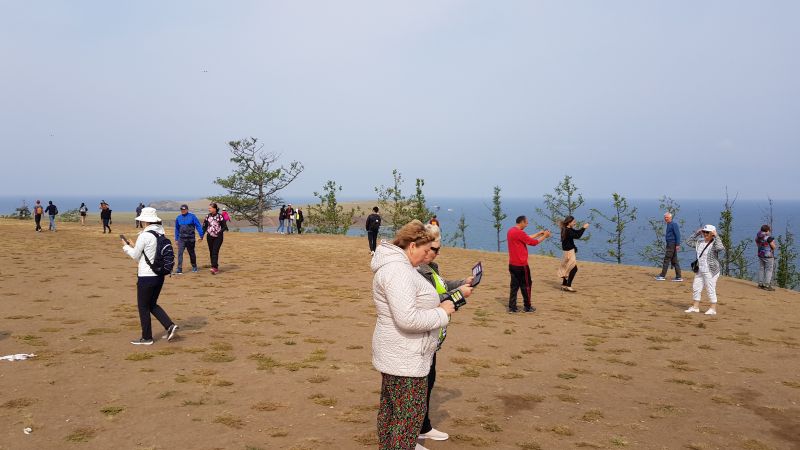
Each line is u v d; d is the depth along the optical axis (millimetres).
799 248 56594
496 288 14070
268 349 7199
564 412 5277
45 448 3957
